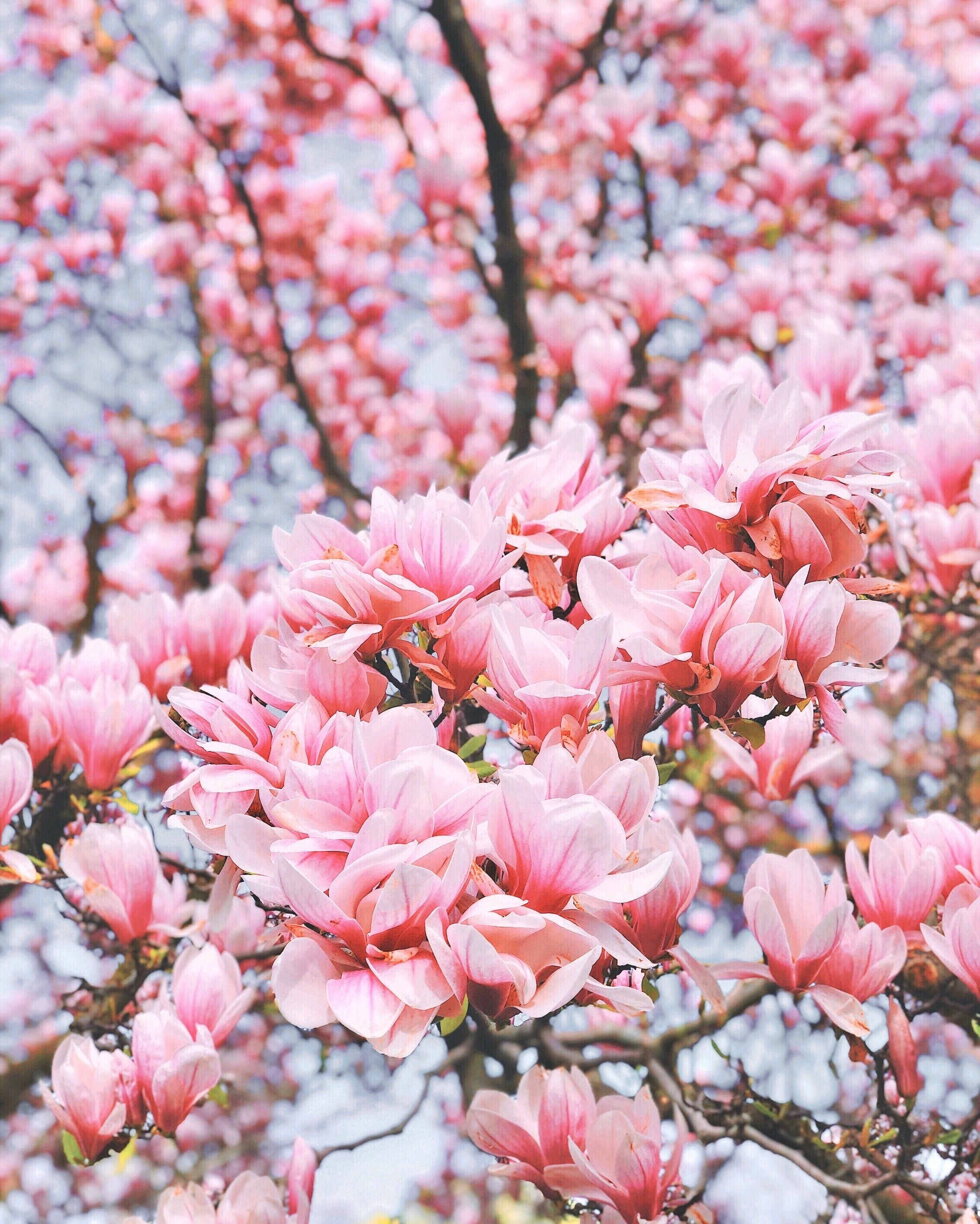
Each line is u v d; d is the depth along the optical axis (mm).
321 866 1351
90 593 5789
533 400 4754
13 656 2596
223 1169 6004
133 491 7066
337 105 7992
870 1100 2969
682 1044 2793
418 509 1779
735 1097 2344
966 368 3047
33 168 7070
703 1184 2090
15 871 2223
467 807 1338
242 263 7699
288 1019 1262
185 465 7305
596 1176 1767
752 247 6402
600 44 6355
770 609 1580
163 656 2756
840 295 5711
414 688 1821
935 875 1938
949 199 6824
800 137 5758
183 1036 2174
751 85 7059
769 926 1827
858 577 1936
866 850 3955
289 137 7914
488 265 6117
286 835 1421
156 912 2785
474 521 1741
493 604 1641
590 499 1942
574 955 1363
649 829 1679
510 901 1307
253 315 7617
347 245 7957
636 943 1731
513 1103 1884
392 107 6434
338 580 1590
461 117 8055
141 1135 2215
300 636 1633
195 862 2941
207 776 1525
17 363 7121
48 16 7430
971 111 7133
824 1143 2326
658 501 1618
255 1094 5898
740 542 1698
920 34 7727
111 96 7074
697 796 5504
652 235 5688
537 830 1332
